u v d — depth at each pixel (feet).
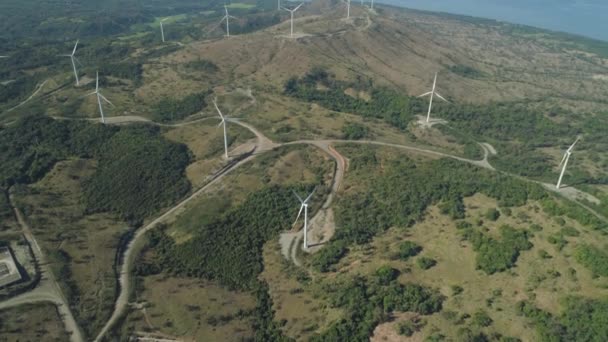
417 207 530.27
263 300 450.71
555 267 411.75
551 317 362.53
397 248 473.67
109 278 488.02
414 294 398.01
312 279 467.52
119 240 558.15
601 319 347.56
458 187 552.41
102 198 629.10
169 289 474.08
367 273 447.42
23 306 436.35
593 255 403.54
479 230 475.31
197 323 425.28
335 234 520.01
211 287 476.54
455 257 447.42
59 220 573.74
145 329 421.18
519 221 481.87
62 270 483.10
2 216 557.33
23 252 502.38
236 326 420.77
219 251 521.65
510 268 420.36
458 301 393.09
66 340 408.67
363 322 382.22
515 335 354.13
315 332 393.50
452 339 353.31
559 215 476.54
